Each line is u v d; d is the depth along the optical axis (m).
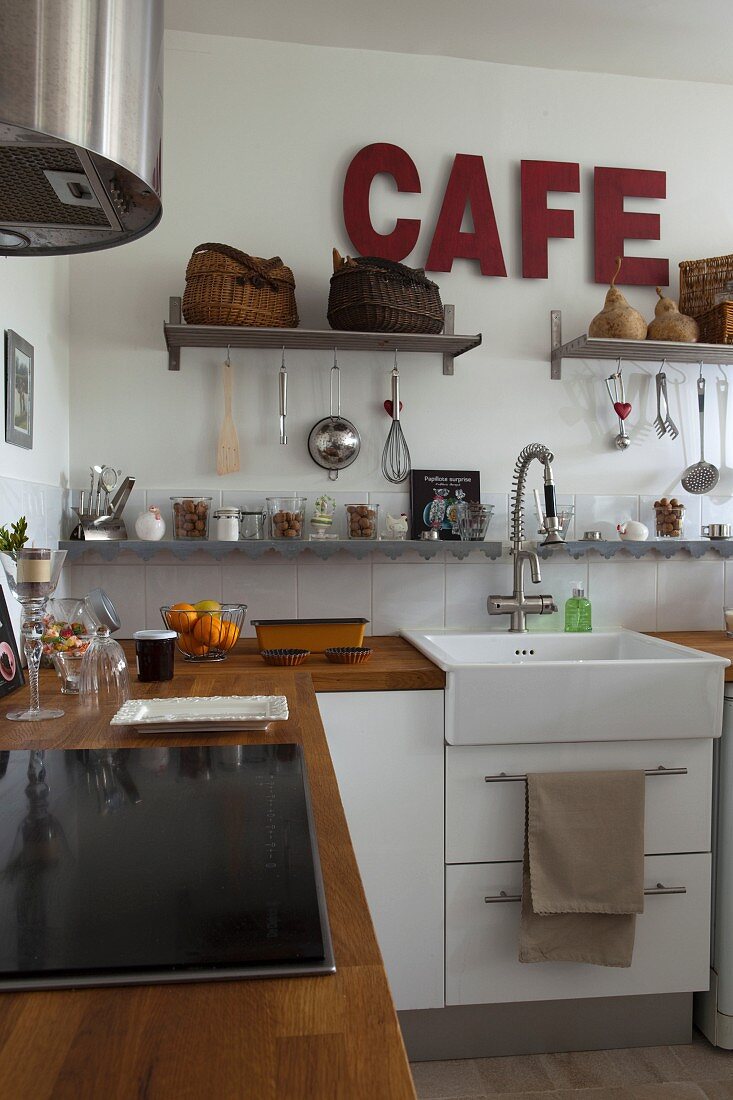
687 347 2.61
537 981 2.08
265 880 0.77
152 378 2.59
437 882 2.07
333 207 2.65
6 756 1.20
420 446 2.71
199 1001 0.58
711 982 2.16
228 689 1.70
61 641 1.92
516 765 2.07
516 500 2.59
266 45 2.62
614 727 2.07
